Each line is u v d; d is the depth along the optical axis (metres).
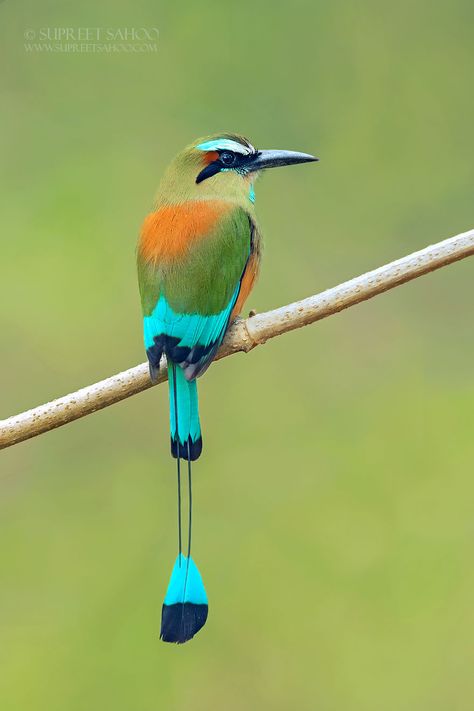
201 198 10.30
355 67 16.61
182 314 9.62
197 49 16.50
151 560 13.09
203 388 14.59
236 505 13.56
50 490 13.63
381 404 14.43
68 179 15.64
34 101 16.14
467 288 15.39
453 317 15.28
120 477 13.72
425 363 14.85
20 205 15.48
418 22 16.72
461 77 16.58
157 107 16.34
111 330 14.75
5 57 16.22
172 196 10.34
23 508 13.54
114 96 16.25
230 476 13.86
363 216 16.19
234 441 14.23
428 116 16.48
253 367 14.84
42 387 14.44
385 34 16.67
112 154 15.95
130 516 13.50
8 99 16.08
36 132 15.99
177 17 16.53
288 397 14.62
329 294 9.20
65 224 15.31
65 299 14.82
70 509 13.55
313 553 12.93
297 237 15.95
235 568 12.86
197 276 9.72
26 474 13.73
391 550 12.84
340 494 13.49
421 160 16.33
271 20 16.61
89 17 16.36
